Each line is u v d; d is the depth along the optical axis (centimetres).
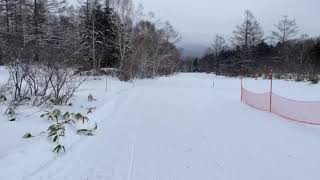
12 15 3600
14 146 571
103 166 536
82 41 3019
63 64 1176
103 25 3422
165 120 941
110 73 3111
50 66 1139
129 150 629
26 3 3841
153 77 4019
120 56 3350
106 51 3400
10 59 1149
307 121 938
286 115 1038
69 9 4194
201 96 1606
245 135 761
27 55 1153
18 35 2472
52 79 1241
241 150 637
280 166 547
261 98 1456
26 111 875
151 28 4528
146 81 3197
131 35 3528
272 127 854
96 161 559
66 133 687
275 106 1227
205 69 10438
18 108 901
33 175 478
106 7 3522
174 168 535
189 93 1752
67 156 576
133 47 3662
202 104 1307
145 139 714
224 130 814
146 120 934
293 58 5294
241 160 577
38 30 3538
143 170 524
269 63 5644
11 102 917
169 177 497
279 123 909
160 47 4669
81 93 1402
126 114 1030
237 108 1204
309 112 1083
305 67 3738
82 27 3312
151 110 1124
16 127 706
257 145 673
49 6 4062
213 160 577
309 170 528
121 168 530
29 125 730
